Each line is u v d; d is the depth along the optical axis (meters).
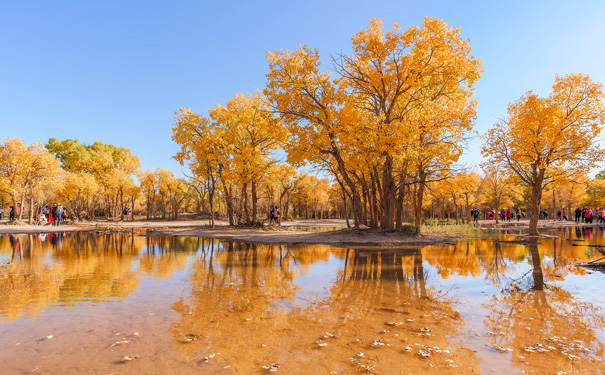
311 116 17.59
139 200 68.19
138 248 13.71
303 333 4.25
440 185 32.47
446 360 3.48
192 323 4.58
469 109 16.95
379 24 17.05
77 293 6.17
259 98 26.61
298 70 17.36
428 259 10.64
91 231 24.61
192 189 52.28
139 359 3.43
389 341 4.00
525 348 3.81
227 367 3.28
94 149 62.47
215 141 25.61
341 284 7.10
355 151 17.64
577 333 4.29
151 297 5.93
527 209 63.31
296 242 15.96
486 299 5.95
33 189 33.25
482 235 19.80
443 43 15.32
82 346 3.76
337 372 3.20
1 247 13.96
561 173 19.25
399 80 16.56
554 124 17.77
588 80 17.59
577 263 9.77
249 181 27.45
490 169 20.33
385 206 18.11
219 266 9.30
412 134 14.91
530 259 10.55
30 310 5.11
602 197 49.81
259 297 6.00
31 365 3.26
